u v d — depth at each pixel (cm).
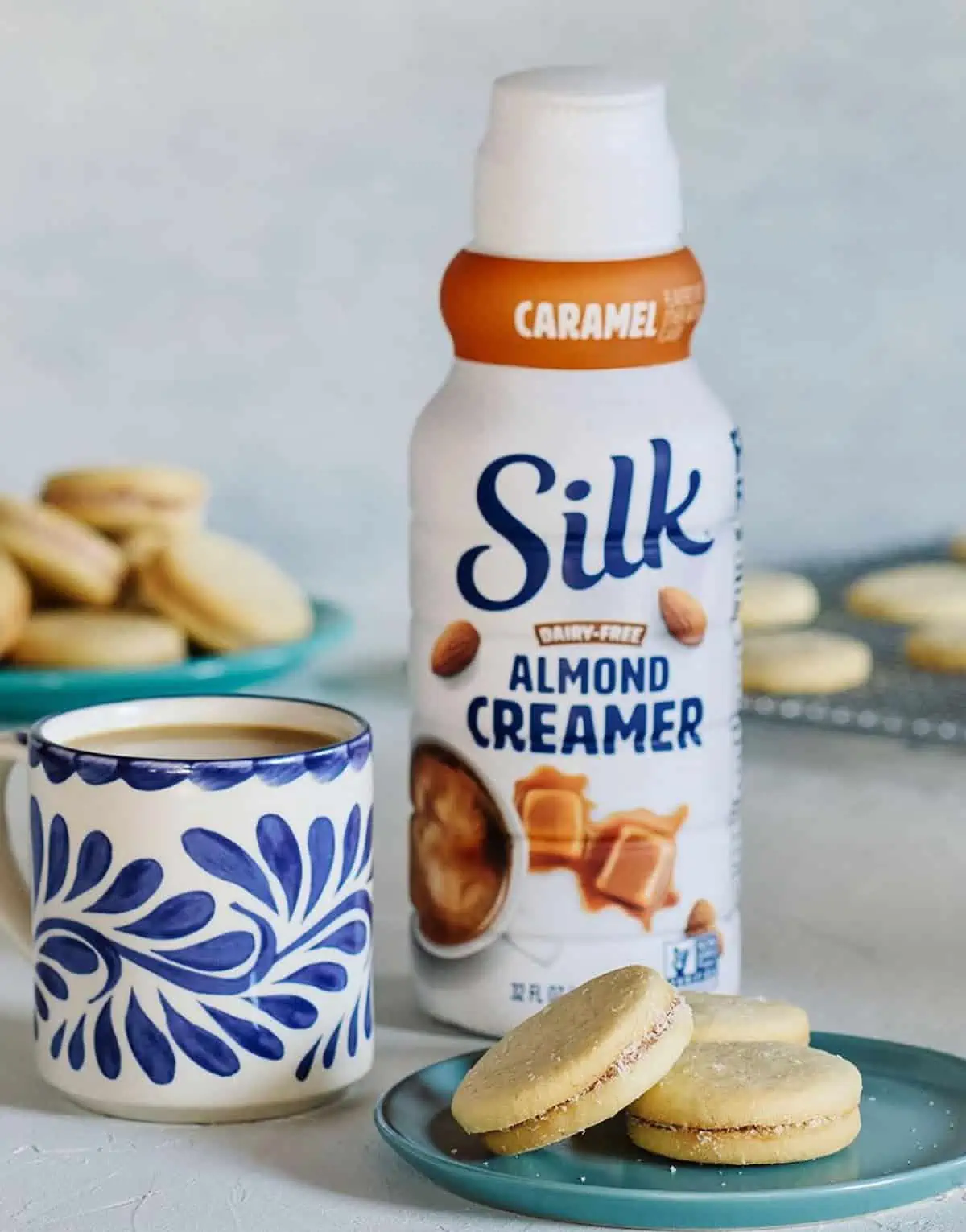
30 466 160
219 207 155
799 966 103
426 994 97
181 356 158
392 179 154
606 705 94
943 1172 85
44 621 139
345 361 157
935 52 148
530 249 93
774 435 156
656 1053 86
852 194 151
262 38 152
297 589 144
